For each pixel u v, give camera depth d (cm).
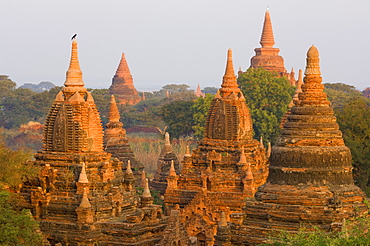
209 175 11800
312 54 8675
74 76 10088
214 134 12250
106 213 9606
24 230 8550
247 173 11488
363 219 7744
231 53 12556
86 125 9925
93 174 9762
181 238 8806
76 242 9256
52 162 9844
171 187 11975
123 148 14662
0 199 8662
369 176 14075
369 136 14488
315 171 8381
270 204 8369
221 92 12444
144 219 9275
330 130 8525
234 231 8425
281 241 7606
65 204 9562
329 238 7375
